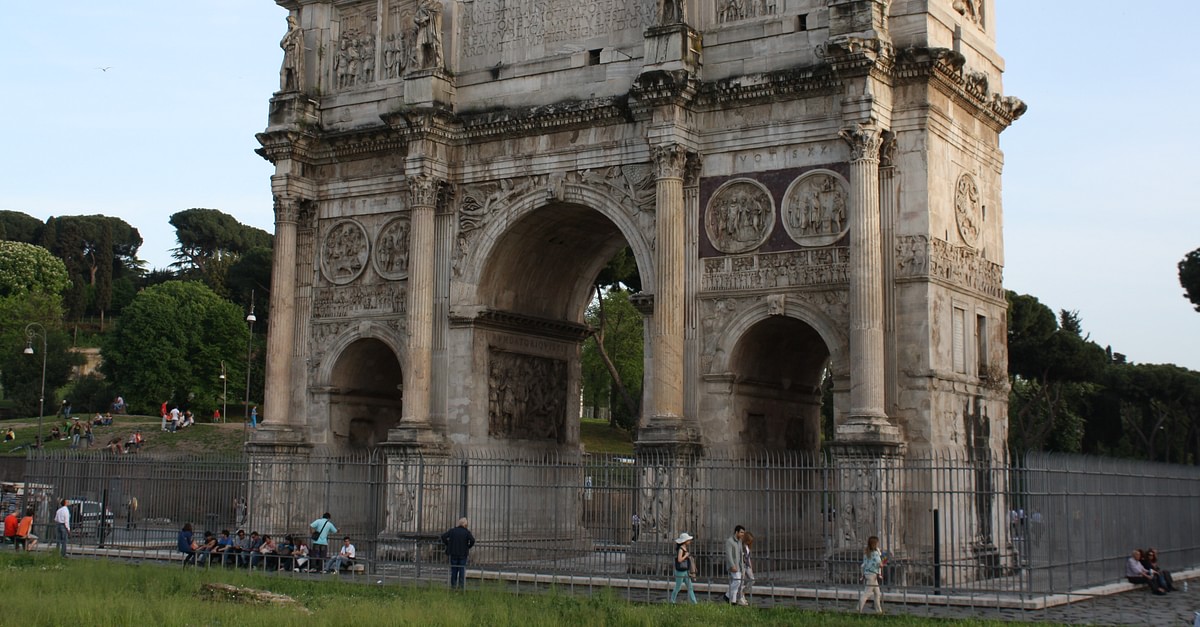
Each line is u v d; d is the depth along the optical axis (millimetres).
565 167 47125
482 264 48656
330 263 52625
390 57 52375
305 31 54500
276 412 51500
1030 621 30812
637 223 45156
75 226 169875
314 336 52531
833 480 39250
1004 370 45906
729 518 42406
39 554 46688
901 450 39094
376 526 43969
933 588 36688
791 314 41969
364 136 51500
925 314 40250
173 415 100375
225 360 122250
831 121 42062
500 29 49688
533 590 38125
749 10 44344
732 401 43125
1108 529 40500
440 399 48625
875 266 39906
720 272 43531
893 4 42281
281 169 52594
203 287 124750
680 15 44188
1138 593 38219
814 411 48562
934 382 40156
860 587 35656
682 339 43406
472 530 47594
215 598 32938
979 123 45594
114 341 120188
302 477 51406
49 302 136500
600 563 45969
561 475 51469
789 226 42500
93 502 53312
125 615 28422
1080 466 39438
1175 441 115500
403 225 50906
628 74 46344
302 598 34031
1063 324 112688
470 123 48969
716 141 44188
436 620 28422
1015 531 44219
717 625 28547
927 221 40625
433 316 49094
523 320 50531
